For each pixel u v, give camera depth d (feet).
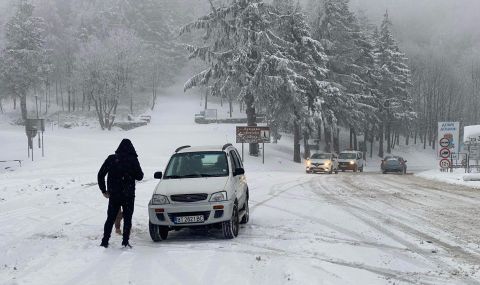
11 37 332.80
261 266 27.32
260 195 66.80
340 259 29.22
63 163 153.58
